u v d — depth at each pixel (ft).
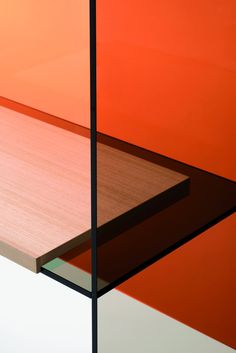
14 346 8.26
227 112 6.28
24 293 8.86
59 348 8.19
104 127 5.46
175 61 5.78
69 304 8.71
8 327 8.47
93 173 5.47
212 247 7.27
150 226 5.99
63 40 7.95
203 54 5.93
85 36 7.76
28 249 6.00
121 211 5.74
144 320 6.58
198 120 6.14
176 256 7.00
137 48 5.48
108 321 5.98
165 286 6.99
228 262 7.38
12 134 7.77
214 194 6.44
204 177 6.34
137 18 5.39
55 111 8.25
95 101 5.35
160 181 6.01
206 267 7.27
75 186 6.88
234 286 7.54
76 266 5.96
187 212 6.27
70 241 6.12
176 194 6.13
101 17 5.17
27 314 8.60
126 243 5.83
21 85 8.44
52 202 6.62
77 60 7.92
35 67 8.26
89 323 8.46
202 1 5.76
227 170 6.49
